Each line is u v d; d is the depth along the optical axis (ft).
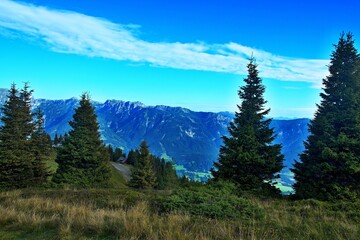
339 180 67.15
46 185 122.62
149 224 26.16
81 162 134.00
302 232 26.58
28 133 139.95
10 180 127.03
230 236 23.45
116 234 24.88
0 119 132.87
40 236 25.00
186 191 41.65
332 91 72.84
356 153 66.39
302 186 70.64
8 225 28.12
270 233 25.66
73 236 24.49
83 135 133.80
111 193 54.90
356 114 66.85
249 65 85.61
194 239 22.58
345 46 72.95
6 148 128.06
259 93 83.87
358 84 69.82
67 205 37.24
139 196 50.26
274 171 78.13
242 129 79.56
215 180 76.13
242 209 36.27
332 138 66.85
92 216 28.73
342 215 37.27
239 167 77.41
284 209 42.63
